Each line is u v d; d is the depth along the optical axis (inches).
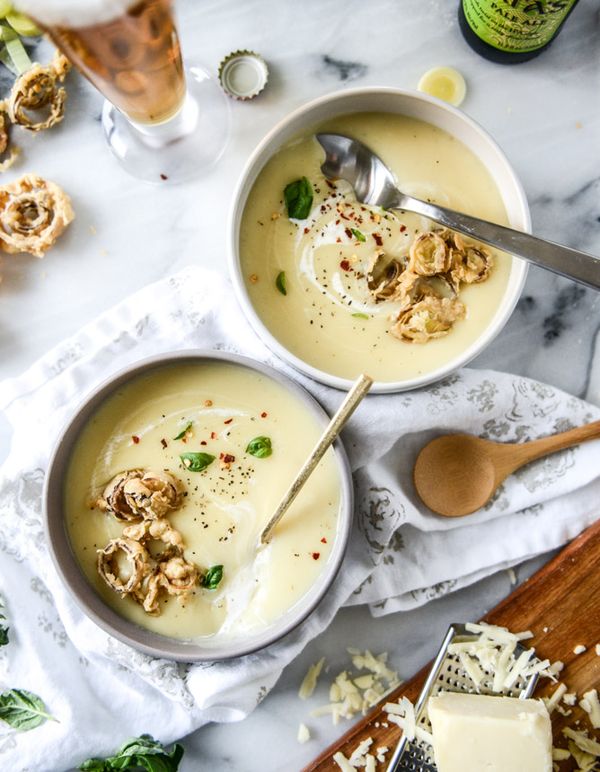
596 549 26.4
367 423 25.8
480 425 26.8
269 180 25.6
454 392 26.1
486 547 27.1
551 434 27.0
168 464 25.3
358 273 25.7
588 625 26.3
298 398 24.7
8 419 27.3
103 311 27.3
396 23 27.4
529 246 24.3
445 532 27.1
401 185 25.7
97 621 24.0
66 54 22.3
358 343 25.6
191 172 27.3
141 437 25.3
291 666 27.2
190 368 25.2
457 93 27.2
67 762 26.5
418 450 27.0
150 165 27.3
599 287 24.0
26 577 26.7
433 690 26.2
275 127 24.7
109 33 21.1
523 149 27.4
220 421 25.3
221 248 27.3
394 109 25.5
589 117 27.3
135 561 24.5
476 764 24.9
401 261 25.7
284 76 27.5
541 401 26.6
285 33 27.4
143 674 25.8
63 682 26.5
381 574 26.8
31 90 26.8
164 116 25.8
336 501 25.0
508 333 27.4
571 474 26.8
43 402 26.4
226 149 27.4
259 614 24.9
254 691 26.1
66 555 24.6
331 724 27.1
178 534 24.9
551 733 25.3
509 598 26.5
